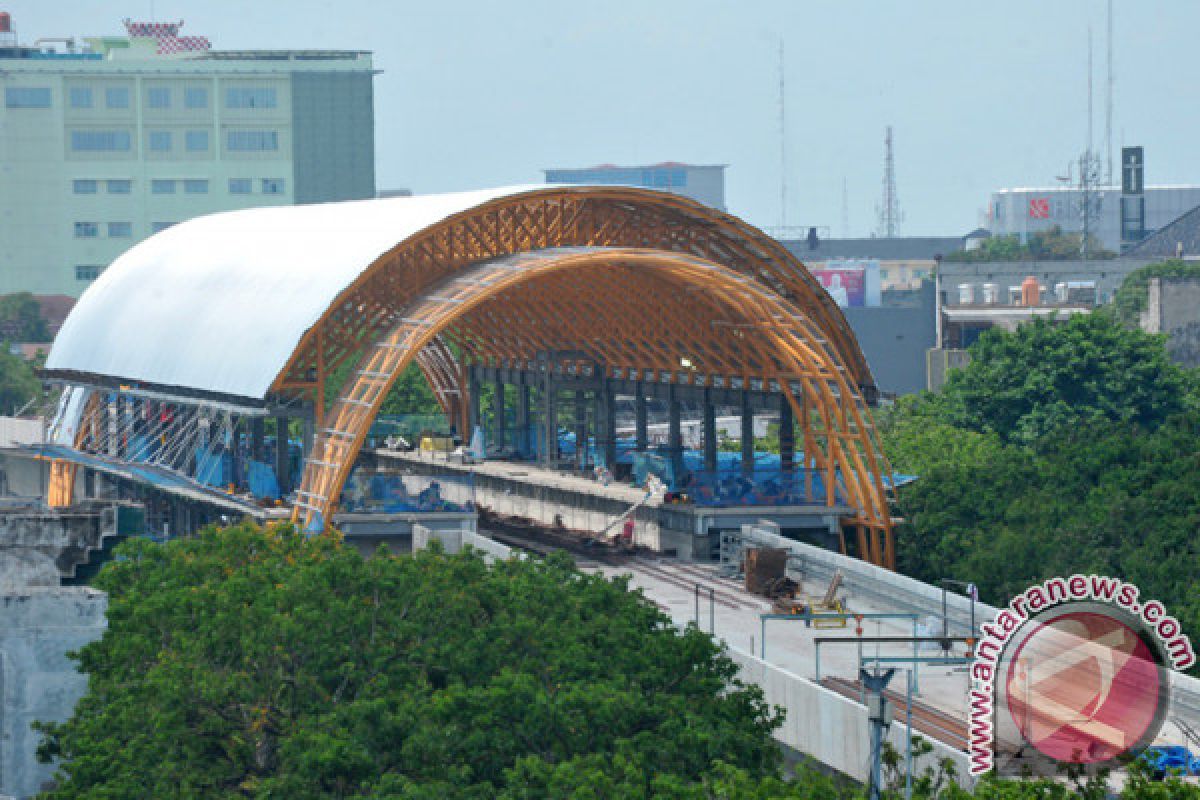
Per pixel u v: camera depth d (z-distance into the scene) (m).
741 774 143.62
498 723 160.00
